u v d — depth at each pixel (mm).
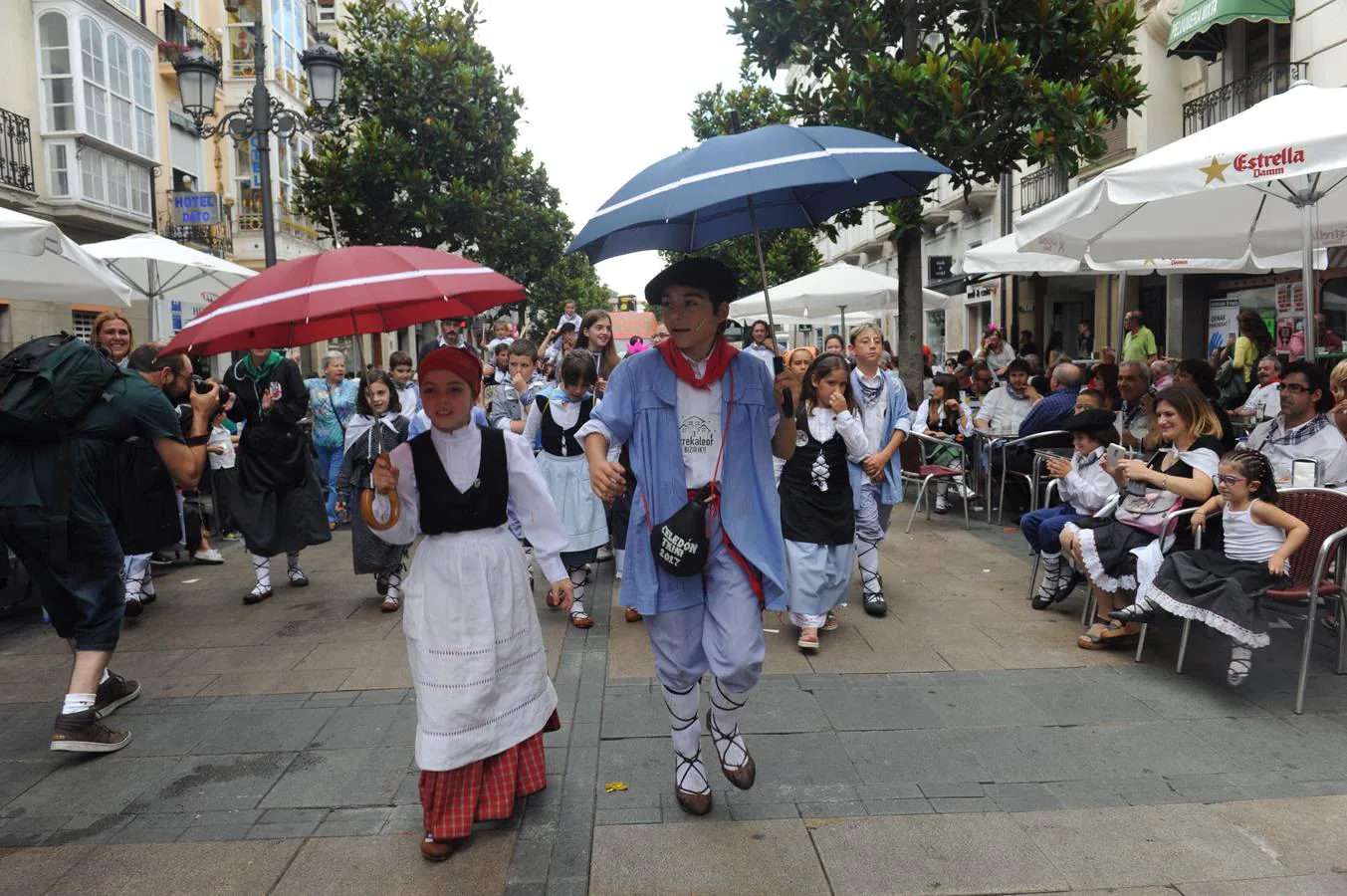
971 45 8594
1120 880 2809
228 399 6449
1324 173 5773
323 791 3531
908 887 2799
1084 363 15320
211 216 13109
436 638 3080
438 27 17047
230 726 4199
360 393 3596
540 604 6285
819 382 4941
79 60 16312
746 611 3061
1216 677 4520
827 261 41000
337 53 11109
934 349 27938
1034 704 4223
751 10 9422
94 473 3963
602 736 3955
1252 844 2988
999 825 3145
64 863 3059
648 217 2781
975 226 22781
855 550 5770
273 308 2709
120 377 4047
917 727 3992
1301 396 5418
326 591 6730
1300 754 3650
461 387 3127
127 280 10289
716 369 3078
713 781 3525
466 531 3174
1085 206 5613
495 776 3178
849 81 8812
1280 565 4141
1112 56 9422
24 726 4281
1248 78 12828
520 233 24109
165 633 5699
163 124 19984
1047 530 5551
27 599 6211
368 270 2820
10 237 5250
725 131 15328
